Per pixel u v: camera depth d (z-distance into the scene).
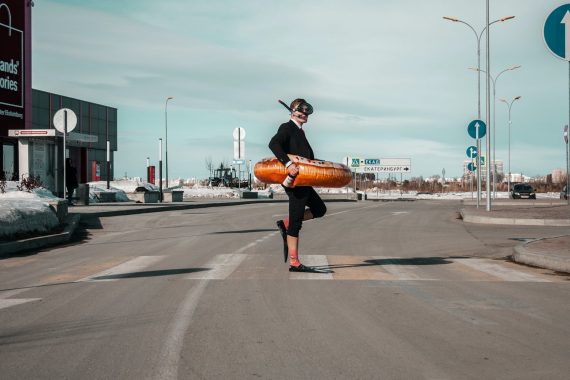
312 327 5.23
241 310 5.91
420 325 5.33
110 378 3.87
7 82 33.53
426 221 20.83
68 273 8.55
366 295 6.79
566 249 10.28
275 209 28.59
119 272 8.51
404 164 85.19
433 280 7.94
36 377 3.89
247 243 12.59
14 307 6.11
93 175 61.25
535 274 8.61
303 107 8.39
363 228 17.41
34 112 53.28
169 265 9.23
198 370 4.03
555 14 10.76
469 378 3.88
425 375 3.93
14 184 22.53
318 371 4.01
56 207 15.77
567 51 10.81
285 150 8.35
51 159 29.92
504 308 6.11
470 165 38.28
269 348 4.56
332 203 42.94
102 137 63.75
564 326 5.32
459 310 5.99
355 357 4.33
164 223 18.77
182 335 4.94
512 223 19.69
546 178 92.69
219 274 8.27
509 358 4.32
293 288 7.20
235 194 49.97
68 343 4.71
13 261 10.02
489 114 24.62
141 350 4.51
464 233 15.91
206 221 19.78
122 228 17.00
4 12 33.25
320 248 12.02
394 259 10.29
